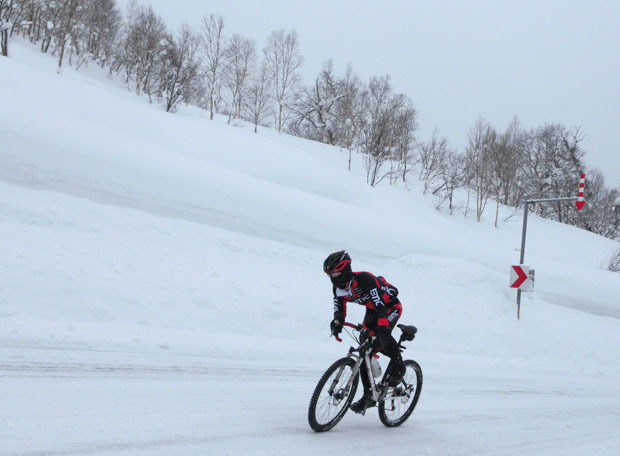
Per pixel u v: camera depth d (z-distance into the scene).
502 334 16.39
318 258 16.86
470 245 24.42
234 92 52.41
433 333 14.86
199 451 4.29
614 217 65.06
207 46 52.50
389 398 5.76
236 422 5.19
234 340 10.03
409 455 5.00
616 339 19.25
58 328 8.39
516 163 51.59
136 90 53.09
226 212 17.53
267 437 4.88
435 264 19.61
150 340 8.66
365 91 54.94
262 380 7.27
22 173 14.23
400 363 5.73
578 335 18.50
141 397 5.57
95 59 60.78
